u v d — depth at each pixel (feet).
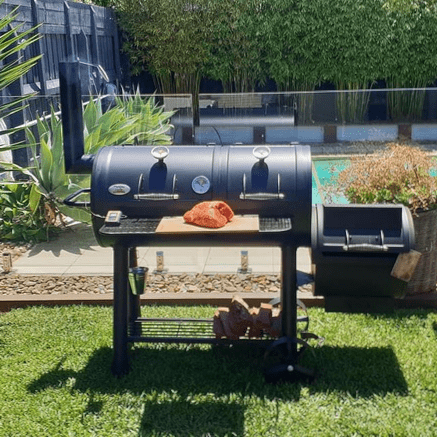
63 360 8.30
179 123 22.36
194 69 25.89
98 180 7.80
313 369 7.85
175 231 7.16
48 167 13.32
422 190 9.61
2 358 8.36
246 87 26.30
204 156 7.91
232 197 7.66
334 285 7.82
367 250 7.47
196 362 8.22
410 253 7.46
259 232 7.14
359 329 8.98
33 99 18.22
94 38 23.00
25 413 7.17
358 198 9.96
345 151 22.67
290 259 7.69
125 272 7.79
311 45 25.36
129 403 7.36
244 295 9.91
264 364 8.00
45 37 19.34
